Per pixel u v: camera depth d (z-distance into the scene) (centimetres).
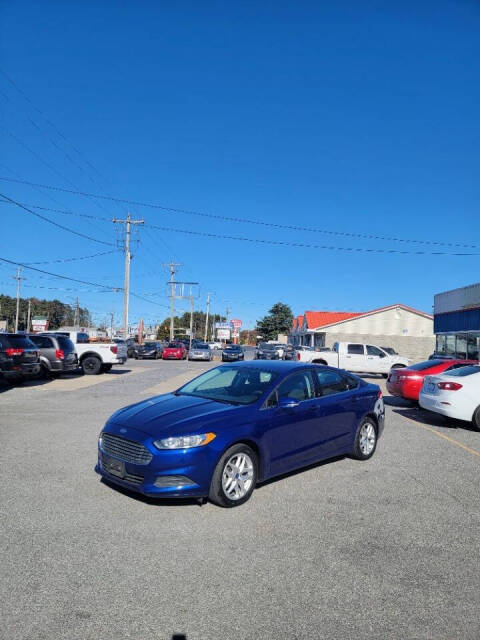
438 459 741
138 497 524
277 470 562
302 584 354
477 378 995
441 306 3384
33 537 420
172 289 6034
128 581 351
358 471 659
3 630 292
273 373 608
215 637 291
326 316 5341
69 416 1020
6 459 669
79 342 2173
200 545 412
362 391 721
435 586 358
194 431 489
